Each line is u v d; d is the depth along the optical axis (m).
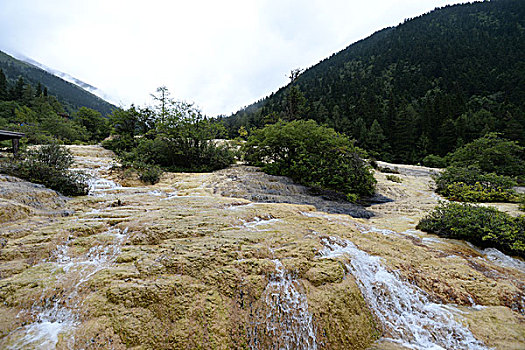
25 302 2.53
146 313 2.56
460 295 3.68
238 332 2.66
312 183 11.29
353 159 12.15
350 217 6.93
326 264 3.65
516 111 36.19
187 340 2.46
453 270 4.14
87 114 39.84
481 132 33.97
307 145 13.22
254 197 8.82
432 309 3.47
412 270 4.09
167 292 2.75
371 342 3.04
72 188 7.10
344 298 3.21
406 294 3.65
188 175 12.09
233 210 5.97
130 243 3.81
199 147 14.91
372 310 3.37
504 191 9.79
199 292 2.84
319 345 2.86
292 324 2.87
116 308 2.55
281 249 3.88
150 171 11.01
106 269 3.08
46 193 5.98
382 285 3.70
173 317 2.58
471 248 5.12
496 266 4.42
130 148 18.67
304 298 3.09
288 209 6.62
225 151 15.31
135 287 2.75
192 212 5.50
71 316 2.48
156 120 18.16
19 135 8.84
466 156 20.03
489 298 3.61
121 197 7.02
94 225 4.28
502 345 2.87
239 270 3.19
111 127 20.98
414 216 7.74
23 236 3.71
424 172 18.83
